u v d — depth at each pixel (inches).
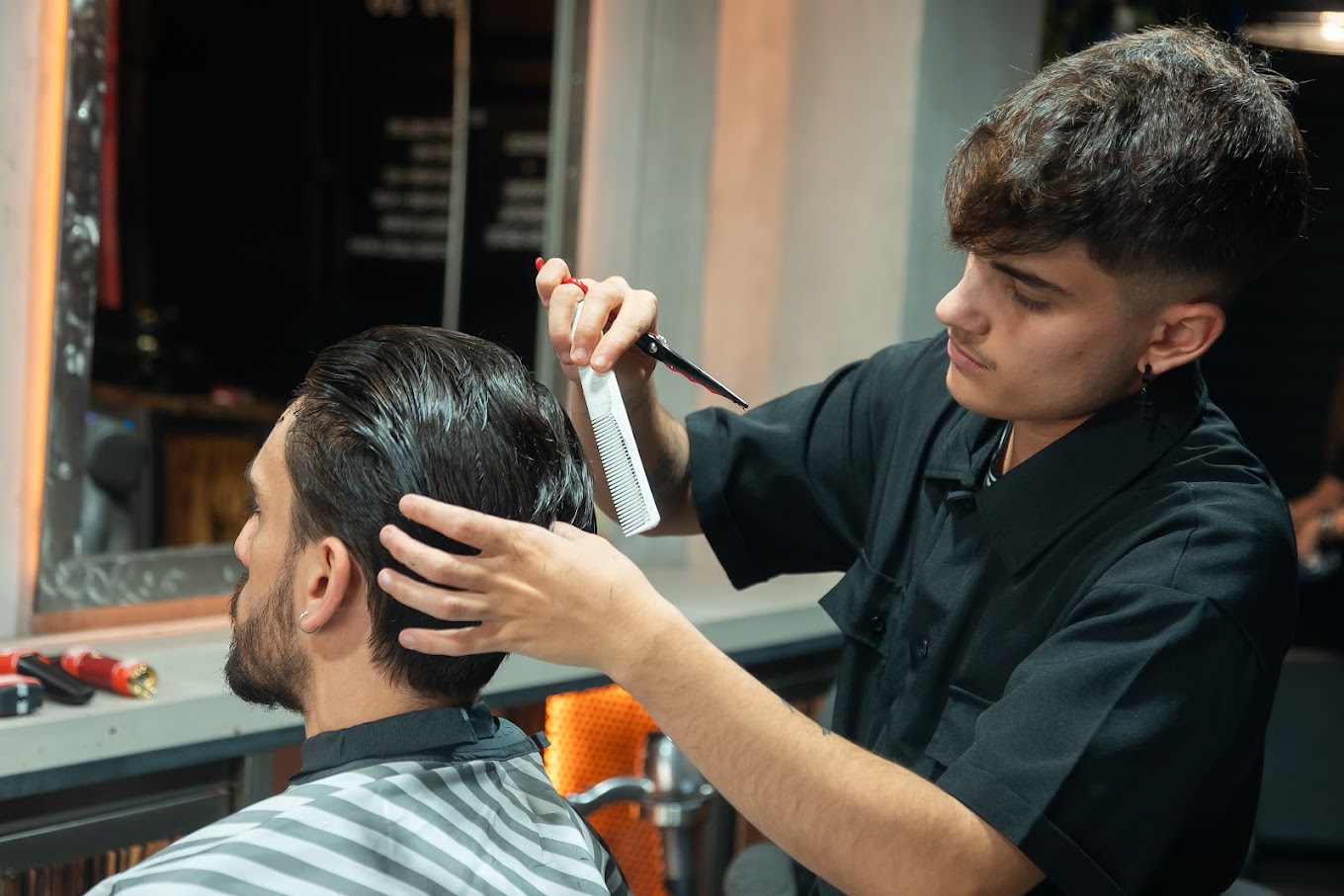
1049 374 40.5
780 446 55.2
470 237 86.8
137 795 56.7
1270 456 181.6
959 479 47.7
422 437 36.0
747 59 93.8
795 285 92.8
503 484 36.8
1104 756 37.5
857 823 36.8
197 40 76.2
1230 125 38.0
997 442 47.6
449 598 34.3
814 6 90.7
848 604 51.3
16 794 51.8
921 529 49.6
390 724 37.2
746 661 80.5
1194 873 43.4
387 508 35.8
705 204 95.0
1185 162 37.2
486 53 85.8
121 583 68.8
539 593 34.9
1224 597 38.8
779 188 93.0
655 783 64.7
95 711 53.4
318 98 81.7
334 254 82.4
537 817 39.1
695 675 36.4
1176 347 40.6
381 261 84.7
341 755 37.2
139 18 74.4
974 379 41.9
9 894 53.2
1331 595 148.8
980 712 44.4
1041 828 37.1
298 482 36.7
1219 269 38.9
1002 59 93.7
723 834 82.3
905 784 37.4
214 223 78.3
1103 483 43.0
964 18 89.4
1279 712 124.0
